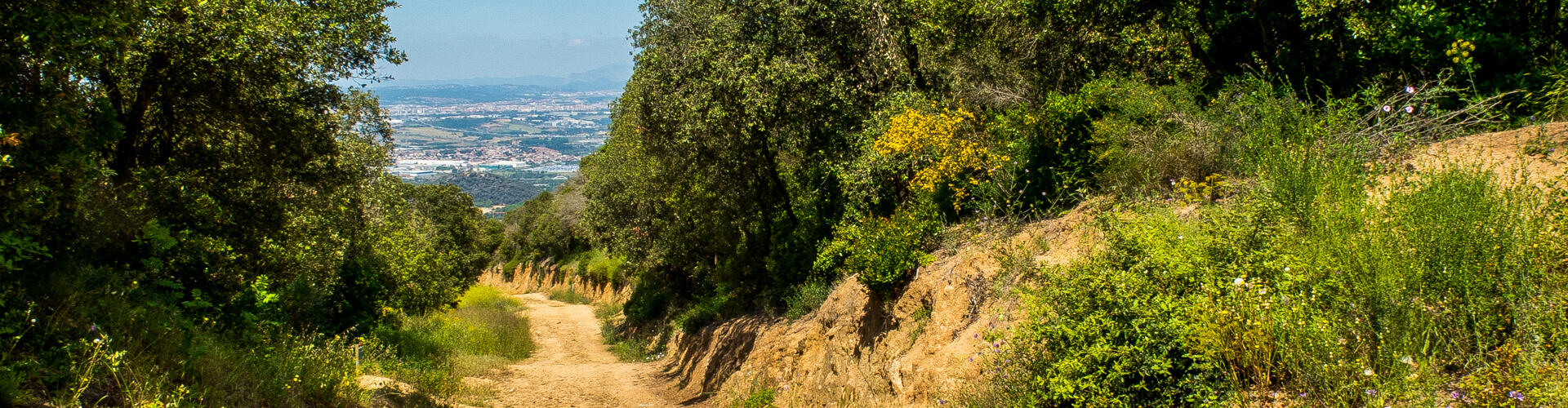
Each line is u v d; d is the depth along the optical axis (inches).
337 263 589.3
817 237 605.0
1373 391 126.6
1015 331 212.5
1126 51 470.6
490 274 2974.9
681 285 1040.2
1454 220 144.3
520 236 2689.5
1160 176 263.9
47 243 236.5
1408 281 141.2
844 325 380.8
